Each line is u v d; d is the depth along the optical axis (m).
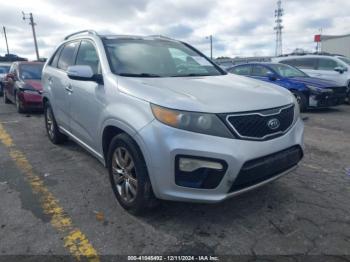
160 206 3.19
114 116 3.03
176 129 2.56
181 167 2.57
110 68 3.47
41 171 4.30
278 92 3.23
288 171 3.07
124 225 2.95
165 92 2.82
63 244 2.67
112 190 3.60
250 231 2.84
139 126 2.72
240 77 3.93
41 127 7.10
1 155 5.00
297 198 3.45
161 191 2.68
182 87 3.04
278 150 2.82
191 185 2.60
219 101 2.72
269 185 3.76
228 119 2.60
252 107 2.73
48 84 5.21
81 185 3.83
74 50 4.58
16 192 3.65
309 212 3.15
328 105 8.83
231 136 2.59
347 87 9.98
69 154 5.02
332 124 7.33
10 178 4.06
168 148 2.56
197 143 2.53
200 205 3.29
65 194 3.59
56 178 4.05
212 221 3.01
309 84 8.88
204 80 3.45
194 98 2.72
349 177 4.03
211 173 2.56
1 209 3.25
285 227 2.89
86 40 4.27
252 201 3.38
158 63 3.84
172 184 2.62
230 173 2.57
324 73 11.05
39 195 3.57
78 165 4.52
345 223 2.95
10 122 7.73
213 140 2.55
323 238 2.72
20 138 6.08
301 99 8.88
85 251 2.58
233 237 2.75
